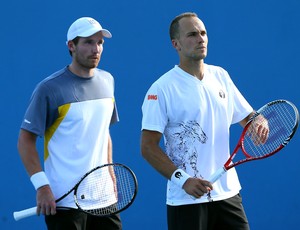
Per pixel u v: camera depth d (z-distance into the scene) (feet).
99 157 40.06
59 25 54.70
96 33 39.52
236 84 55.98
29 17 54.65
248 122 39.75
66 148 39.17
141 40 55.31
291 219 56.54
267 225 56.39
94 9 54.85
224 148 39.99
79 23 39.47
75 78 39.60
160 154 38.91
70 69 39.78
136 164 55.31
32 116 38.73
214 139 39.55
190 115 39.06
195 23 39.17
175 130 39.40
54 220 39.55
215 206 39.60
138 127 55.31
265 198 56.29
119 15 55.06
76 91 39.32
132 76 55.26
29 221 55.11
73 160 39.22
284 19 56.34
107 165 38.91
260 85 56.18
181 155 39.29
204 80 39.75
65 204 39.06
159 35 55.42
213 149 39.52
